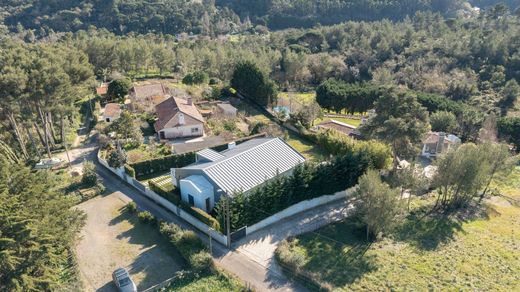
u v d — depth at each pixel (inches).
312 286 1261.1
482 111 3398.1
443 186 1879.9
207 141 2426.2
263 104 3484.3
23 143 2370.8
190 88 3592.5
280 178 1656.0
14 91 2009.1
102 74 4124.0
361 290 1263.5
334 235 1584.6
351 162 1828.2
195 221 1587.1
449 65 4495.6
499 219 1809.8
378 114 2009.1
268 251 1451.8
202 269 1310.3
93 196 1865.2
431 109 3282.5
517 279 1358.3
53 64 2225.6
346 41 5733.3
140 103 3078.2
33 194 1242.0
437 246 1547.7
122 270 1267.2
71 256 1391.5
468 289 1289.4
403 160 2201.0
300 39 5954.7
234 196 1501.0
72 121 2874.0
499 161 1925.4
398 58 4970.5
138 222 1644.9
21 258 1064.2
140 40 4852.4
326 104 3656.5
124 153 2146.9
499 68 4106.8
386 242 1557.6
